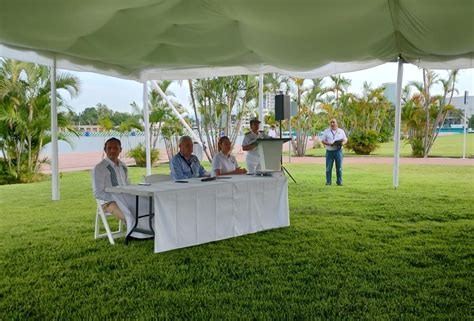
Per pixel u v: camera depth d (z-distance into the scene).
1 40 5.80
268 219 5.62
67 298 3.44
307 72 8.45
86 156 19.39
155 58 7.42
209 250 4.70
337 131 9.68
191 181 5.12
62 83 11.08
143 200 5.02
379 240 5.08
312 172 12.70
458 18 4.88
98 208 5.07
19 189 9.77
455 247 4.76
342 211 6.82
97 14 4.73
